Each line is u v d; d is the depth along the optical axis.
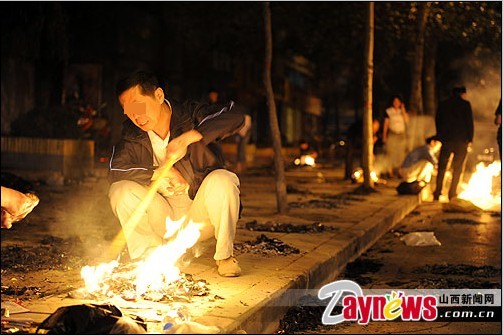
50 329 4.46
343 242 8.28
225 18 20.97
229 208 6.00
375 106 38.38
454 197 14.85
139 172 6.00
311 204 12.34
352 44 22.23
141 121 5.77
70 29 25.33
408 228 11.52
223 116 5.91
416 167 15.69
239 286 5.80
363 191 15.02
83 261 6.77
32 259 6.91
